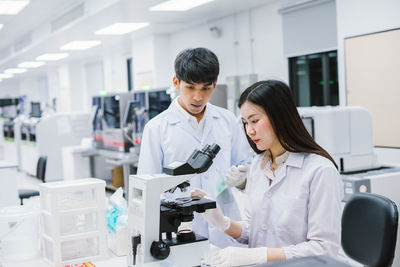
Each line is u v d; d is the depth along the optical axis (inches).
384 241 71.2
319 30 231.6
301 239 58.4
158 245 56.5
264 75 271.6
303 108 128.6
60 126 313.1
